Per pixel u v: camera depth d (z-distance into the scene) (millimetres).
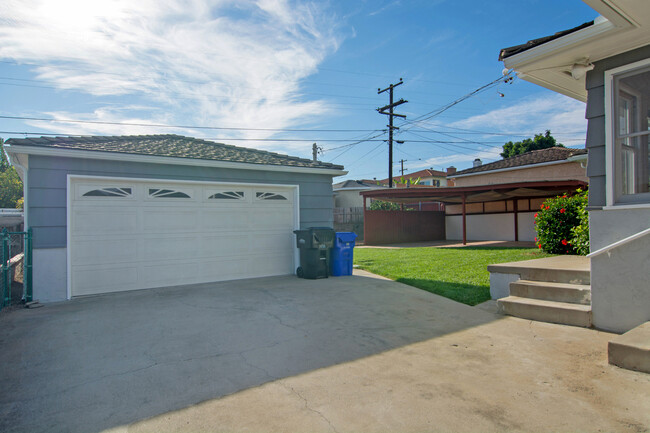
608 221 4633
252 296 7023
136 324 5332
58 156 7086
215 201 8672
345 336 4723
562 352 4031
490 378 3445
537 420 2740
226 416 2877
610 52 4598
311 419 2801
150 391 3316
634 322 4375
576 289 5105
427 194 17812
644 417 2748
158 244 8008
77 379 3574
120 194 7684
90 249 7383
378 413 2865
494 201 20062
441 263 10500
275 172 9383
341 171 10141
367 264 10930
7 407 3061
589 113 4871
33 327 5238
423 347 4297
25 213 6863
